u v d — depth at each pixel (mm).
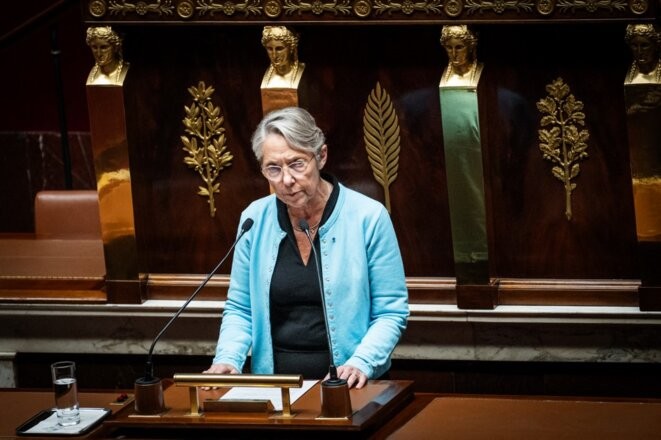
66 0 16812
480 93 12773
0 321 14211
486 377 13273
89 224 15773
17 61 20797
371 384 9836
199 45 13414
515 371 13164
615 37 12414
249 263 10680
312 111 13250
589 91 12609
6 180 20750
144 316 13812
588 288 12867
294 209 10469
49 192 15891
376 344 10172
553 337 12883
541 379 13117
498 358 13070
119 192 13586
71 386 9633
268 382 9133
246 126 13500
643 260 12516
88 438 9422
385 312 10484
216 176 13656
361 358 10031
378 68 13047
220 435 9250
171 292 13867
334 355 10484
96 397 10359
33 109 20844
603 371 12953
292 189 9969
